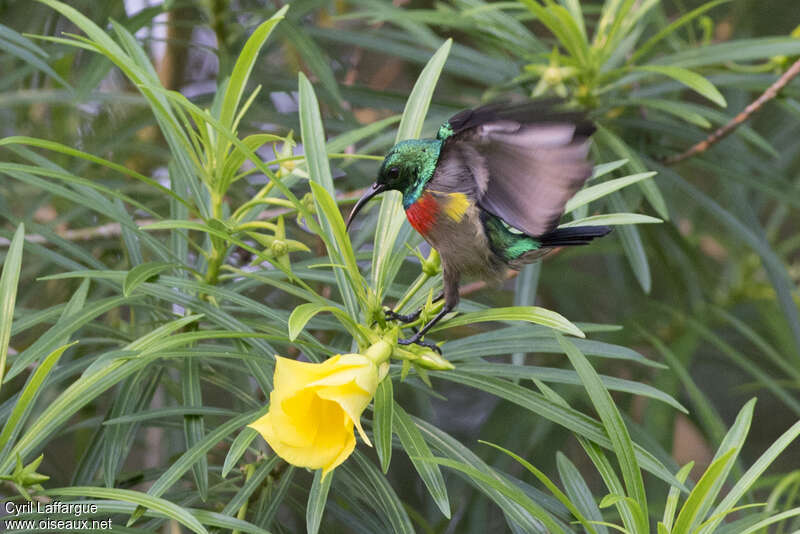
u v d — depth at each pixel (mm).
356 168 7270
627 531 3754
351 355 3648
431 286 4699
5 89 7402
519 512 4156
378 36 7641
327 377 3504
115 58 4363
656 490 7285
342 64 9250
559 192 3588
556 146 3553
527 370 4500
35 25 7863
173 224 4016
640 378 8703
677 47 7418
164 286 4676
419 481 8242
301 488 5852
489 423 7871
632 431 5746
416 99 4719
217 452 6914
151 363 5238
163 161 8625
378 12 6934
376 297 4250
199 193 5066
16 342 7738
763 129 9078
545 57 6324
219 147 4809
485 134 3760
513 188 3744
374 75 9656
